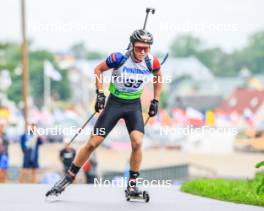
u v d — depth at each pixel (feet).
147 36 88.58
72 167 93.15
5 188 110.22
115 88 90.07
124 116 91.15
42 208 86.53
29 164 160.56
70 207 87.56
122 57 88.99
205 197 100.48
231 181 120.67
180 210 85.92
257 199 93.15
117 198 96.78
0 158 157.38
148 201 93.20
